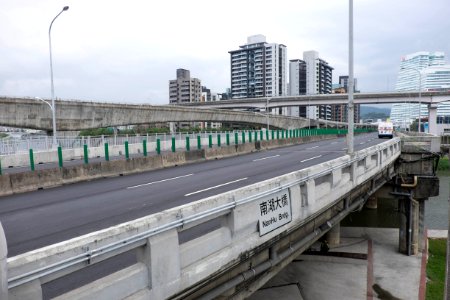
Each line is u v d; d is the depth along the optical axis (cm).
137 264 466
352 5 1639
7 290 316
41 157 2827
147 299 451
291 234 866
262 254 749
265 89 15750
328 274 1519
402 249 1817
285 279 1459
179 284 502
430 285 1473
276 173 1908
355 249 1825
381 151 1697
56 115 3959
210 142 3341
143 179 1862
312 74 17462
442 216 3034
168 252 482
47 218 1070
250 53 16038
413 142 2597
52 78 3325
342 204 1245
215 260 576
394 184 1944
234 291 673
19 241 847
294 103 9262
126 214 1078
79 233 897
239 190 645
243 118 7694
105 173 1994
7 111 3538
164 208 1142
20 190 1591
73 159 3084
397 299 1338
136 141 3797
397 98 8631
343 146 3928
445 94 8262
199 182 1666
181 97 16012
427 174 2114
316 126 11369
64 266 366
